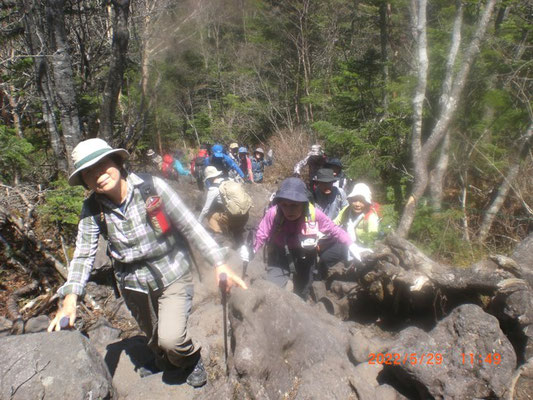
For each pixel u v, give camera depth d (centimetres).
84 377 258
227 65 2467
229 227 573
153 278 264
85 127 991
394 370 289
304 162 652
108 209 255
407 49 930
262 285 313
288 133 1717
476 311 292
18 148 651
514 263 336
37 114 955
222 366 324
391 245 386
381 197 747
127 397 294
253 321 289
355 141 789
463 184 650
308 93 1702
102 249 535
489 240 600
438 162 626
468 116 654
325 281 462
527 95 651
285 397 268
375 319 430
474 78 648
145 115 998
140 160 1329
